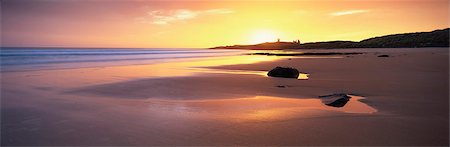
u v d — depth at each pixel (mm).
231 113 6844
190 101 8492
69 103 8273
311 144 4680
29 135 5395
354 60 27922
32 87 11594
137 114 6855
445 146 4449
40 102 8422
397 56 32625
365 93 9203
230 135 5203
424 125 5480
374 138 4852
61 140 5117
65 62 29734
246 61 31500
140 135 5285
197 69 20734
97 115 6797
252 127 5645
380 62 23812
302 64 23453
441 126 5398
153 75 16234
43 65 25047
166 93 10008
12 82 13164
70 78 14844
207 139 5023
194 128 5664
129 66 24500
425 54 36031
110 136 5270
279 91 10102
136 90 10734
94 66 24391
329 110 6957
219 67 22438
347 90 9867
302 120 6051
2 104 8148
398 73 14883
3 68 21500
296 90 10219
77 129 5711
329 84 11445
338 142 4723
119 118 6504
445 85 10344
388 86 10422
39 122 6242
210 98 8977
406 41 92438
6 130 5695
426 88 9758
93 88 11273
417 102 7535
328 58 33719
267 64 25312
